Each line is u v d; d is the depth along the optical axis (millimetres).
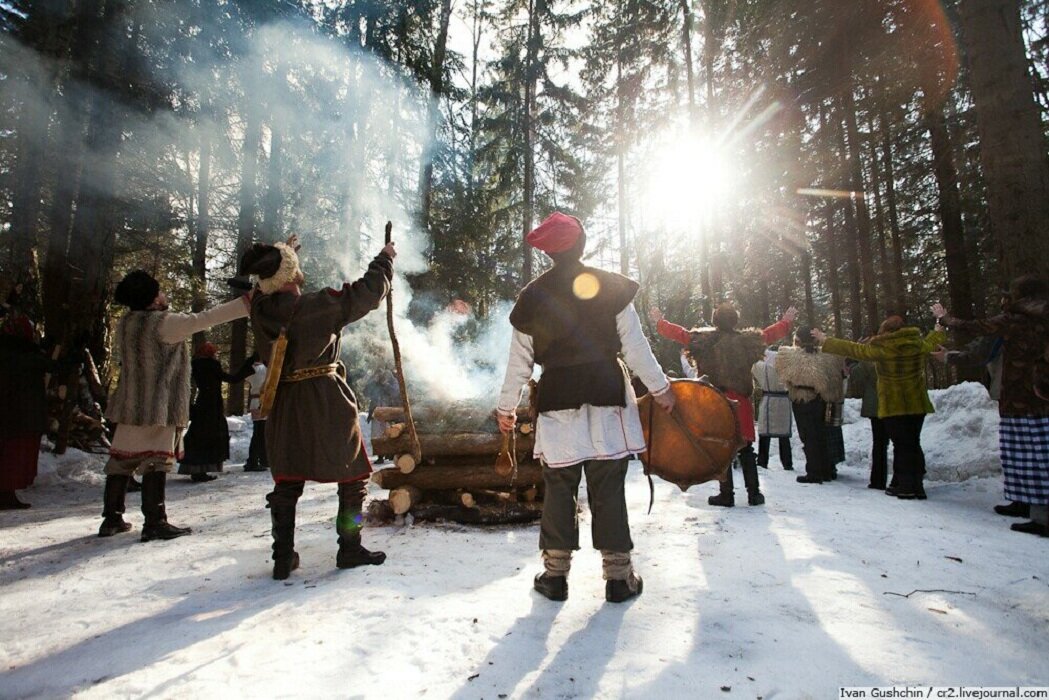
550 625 2270
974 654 2037
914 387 5242
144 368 3877
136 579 3021
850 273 19422
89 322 9422
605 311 2609
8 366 5250
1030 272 5492
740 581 2770
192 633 2236
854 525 3982
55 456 7516
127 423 3824
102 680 1896
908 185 16438
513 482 4195
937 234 19188
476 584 2764
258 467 8336
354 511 3072
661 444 2986
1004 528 4062
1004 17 5801
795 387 6371
